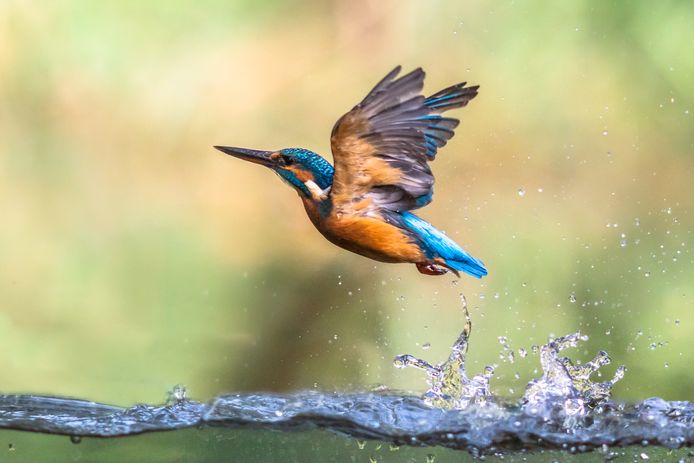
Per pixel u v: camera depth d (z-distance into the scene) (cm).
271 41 1823
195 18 1838
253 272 1398
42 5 1819
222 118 1792
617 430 699
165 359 1042
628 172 1480
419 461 655
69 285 1354
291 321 1191
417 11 1711
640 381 916
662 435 691
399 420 719
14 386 911
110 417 746
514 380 945
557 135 1521
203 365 1024
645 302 1132
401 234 684
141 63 1827
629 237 1334
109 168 1769
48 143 1794
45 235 1547
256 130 1777
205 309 1238
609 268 1237
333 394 802
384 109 630
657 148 1492
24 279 1376
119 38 1823
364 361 1062
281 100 1783
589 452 681
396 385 954
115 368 1000
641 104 1509
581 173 1489
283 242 1520
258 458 646
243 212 1639
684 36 1492
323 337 1130
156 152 1780
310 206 705
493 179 1495
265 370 1037
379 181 669
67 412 759
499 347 1058
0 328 1161
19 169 1752
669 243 1307
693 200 1428
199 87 1808
